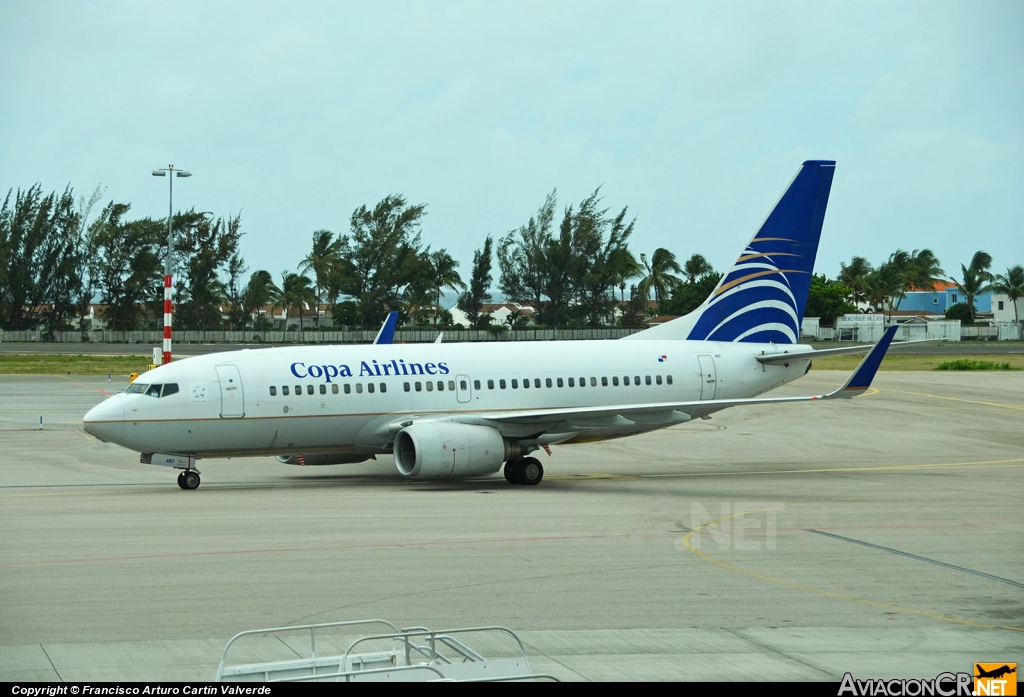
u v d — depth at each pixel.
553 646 57.28
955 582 73.56
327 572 74.38
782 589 70.94
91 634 58.28
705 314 151.50
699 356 147.50
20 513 99.69
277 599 66.62
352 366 127.88
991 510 105.88
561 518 99.12
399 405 129.00
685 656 55.78
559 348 141.75
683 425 199.62
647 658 55.31
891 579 74.31
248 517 98.12
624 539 88.38
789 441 178.00
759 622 62.62
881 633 60.59
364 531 90.94
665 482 129.00
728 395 148.88
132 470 138.00
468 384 132.88
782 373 153.00
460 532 90.88
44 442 167.38
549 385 137.25
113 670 51.94
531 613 63.97
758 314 153.00
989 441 178.00
